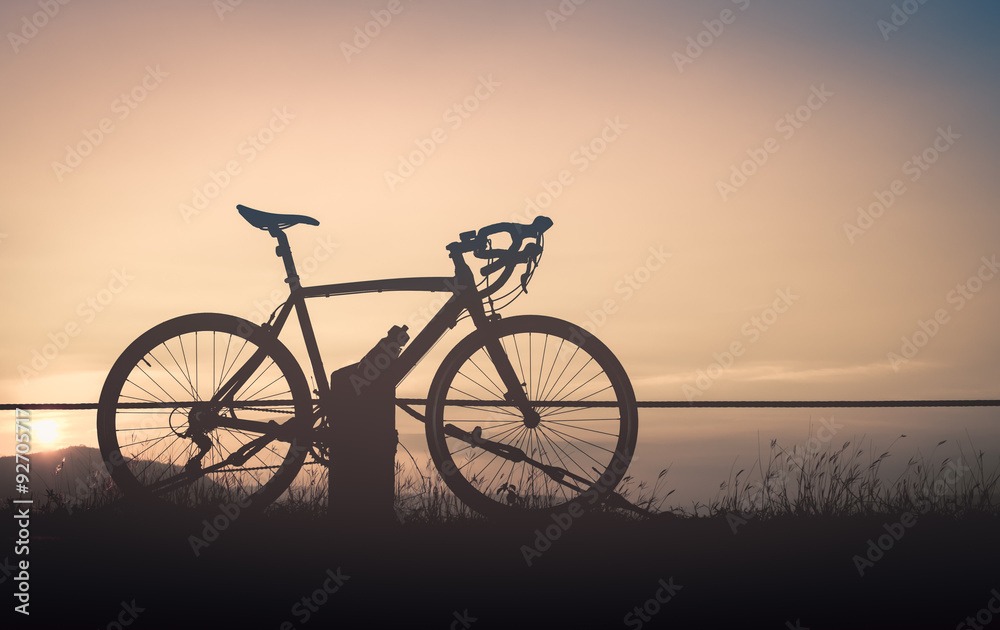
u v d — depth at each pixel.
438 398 3.72
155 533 3.52
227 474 3.72
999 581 3.21
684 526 3.76
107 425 3.65
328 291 3.81
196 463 3.69
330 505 3.62
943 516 4.14
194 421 3.67
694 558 3.40
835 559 3.43
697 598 3.04
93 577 3.11
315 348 3.80
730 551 3.48
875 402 4.34
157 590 3.04
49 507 3.96
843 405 4.33
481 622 2.85
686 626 2.83
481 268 3.84
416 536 3.54
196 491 3.75
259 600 2.98
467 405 3.77
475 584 3.12
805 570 3.31
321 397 3.74
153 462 3.68
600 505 3.77
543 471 3.72
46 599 2.95
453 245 3.82
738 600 3.02
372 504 3.61
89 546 3.36
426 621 2.85
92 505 3.95
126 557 3.29
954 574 3.28
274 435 3.68
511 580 3.15
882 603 3.01
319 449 3.73
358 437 3.63
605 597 3.03
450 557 3.35
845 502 4.29
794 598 3.05
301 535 3.51
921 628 2.80
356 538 3.52
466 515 3.96
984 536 3.75
